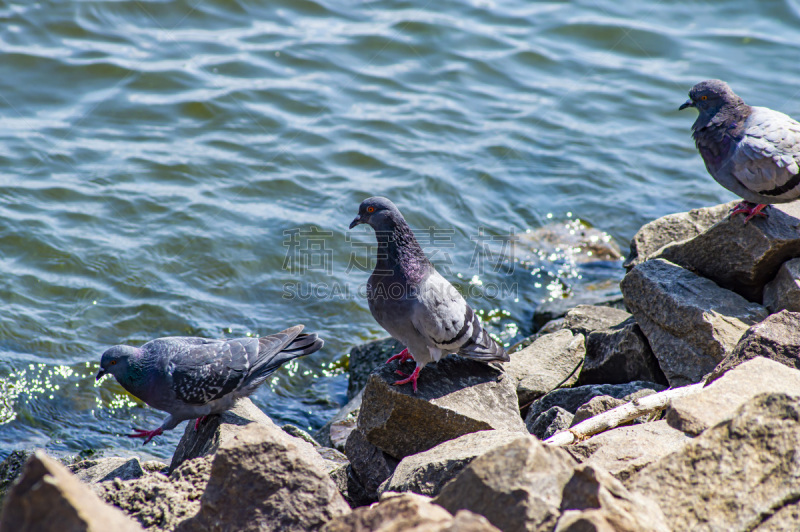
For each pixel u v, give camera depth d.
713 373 8.06
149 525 6.47
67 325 13.37
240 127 18.89
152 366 8.52
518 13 24.88
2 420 11.38
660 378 10.30
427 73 21.72
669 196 17.78
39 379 12.22
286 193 17.06
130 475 8.02
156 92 19.72
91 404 11.92
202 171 17.38
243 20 23.25
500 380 9.03
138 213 16.00
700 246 10.66
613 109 20.72
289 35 22.67
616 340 10.69
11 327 13.10
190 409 8.79
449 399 8.48
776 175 9.68
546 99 21.00
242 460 6.04
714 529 5.14
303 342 9.70
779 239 9.85
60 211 15.71
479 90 21.20
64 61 20.22
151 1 22.92
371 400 8.66
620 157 18.98
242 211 16.42
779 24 24.48
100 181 16.64
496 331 14.25
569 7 25.39
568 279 15.48
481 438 7.38
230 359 8.84
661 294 10.03
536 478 5.24
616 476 6.03
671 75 22.02
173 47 21.50
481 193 17.61
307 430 11.89
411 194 17.31
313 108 19.77
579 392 9.66
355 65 21.70
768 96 20.62
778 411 5.64
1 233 14.89
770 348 7.85
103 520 4.47
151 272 14.70
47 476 4.49
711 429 5.68
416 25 23.56
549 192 17.77
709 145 10.41
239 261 15.23
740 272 10.25
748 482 5.36
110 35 21.66
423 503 5.06
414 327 8.48
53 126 18.19
